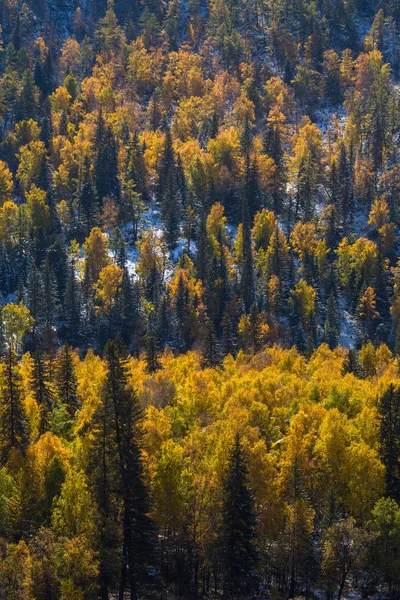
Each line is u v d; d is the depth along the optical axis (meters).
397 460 78.19
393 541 68.19
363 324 174.25
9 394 73.94
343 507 75.38
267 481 70.88
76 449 72.31
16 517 65.12
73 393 97.31
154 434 76.50
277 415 92.31
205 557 67.12
